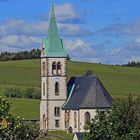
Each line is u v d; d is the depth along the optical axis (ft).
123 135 359.46
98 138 368.89
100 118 375.45
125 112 366.22
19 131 335.47
